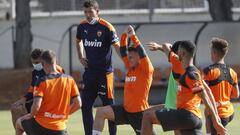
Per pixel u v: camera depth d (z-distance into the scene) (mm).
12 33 87875
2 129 46656
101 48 36594
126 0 96000
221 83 31281
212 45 31656
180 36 69062
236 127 45812
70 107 28672
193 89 27031
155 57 69312
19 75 79250
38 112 28188
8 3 99062
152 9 92312
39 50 32938
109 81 36781
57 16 94312
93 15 36688
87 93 36688
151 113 28375
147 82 31812
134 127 32094
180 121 27531
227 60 68812
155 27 68688
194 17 95188
